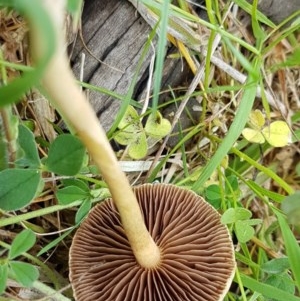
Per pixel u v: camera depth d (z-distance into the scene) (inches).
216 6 3.6
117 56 3.5
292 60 3.5
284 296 3.2
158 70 2.9
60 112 3.2
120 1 3.4
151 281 3.0
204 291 2.9
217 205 3.5
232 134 3.3
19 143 2.8
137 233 2.7
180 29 3.5
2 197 2.7
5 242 3.4
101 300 2.9
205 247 3.0
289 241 3.2
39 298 3.3
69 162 2.7
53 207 3.2
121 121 3.5
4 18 3.2
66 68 1.8
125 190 2.5
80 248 3.0
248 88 3.3
